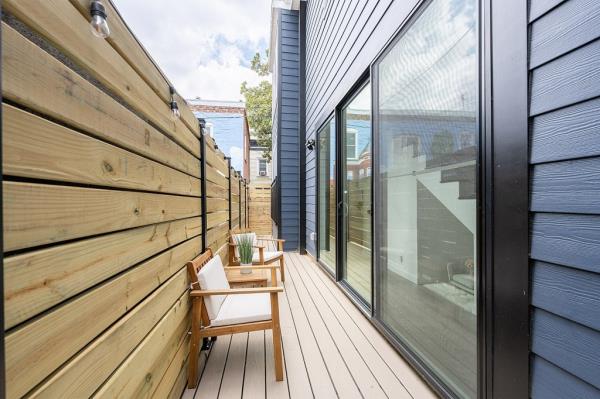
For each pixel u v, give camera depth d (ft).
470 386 3.86
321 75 13.25
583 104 2.53
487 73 3.51
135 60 3.27
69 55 2.13
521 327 3.08
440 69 4.47
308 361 5.71
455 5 4.12
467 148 3.91
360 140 8.25
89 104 2.35
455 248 4.16
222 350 6.19
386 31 6.23
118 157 2.80
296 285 10.79
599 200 2.43
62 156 2.02
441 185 4.47
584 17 2.52
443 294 4.44
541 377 2.88
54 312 1.92
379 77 6.68
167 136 4.37
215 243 8.23
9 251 1.59
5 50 1.58
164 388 3.97
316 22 14.52
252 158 55.83
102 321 2.46
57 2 2.01
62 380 1.95
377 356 5.86
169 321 4.15
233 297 6.41
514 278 3.17
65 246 2.04
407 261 5.49
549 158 2.81
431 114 4.71
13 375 1.58
